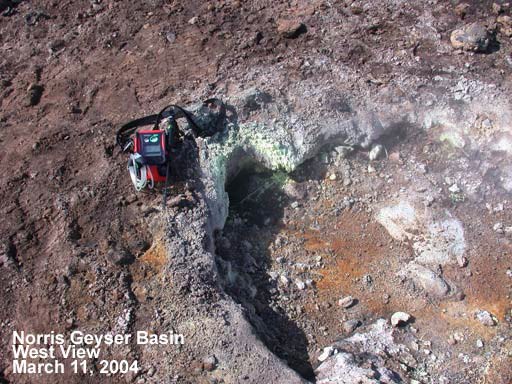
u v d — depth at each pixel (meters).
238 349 4.00
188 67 5.63
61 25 6.21
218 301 4.22
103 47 5.95
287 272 4.82
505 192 5.24
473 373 4.31
